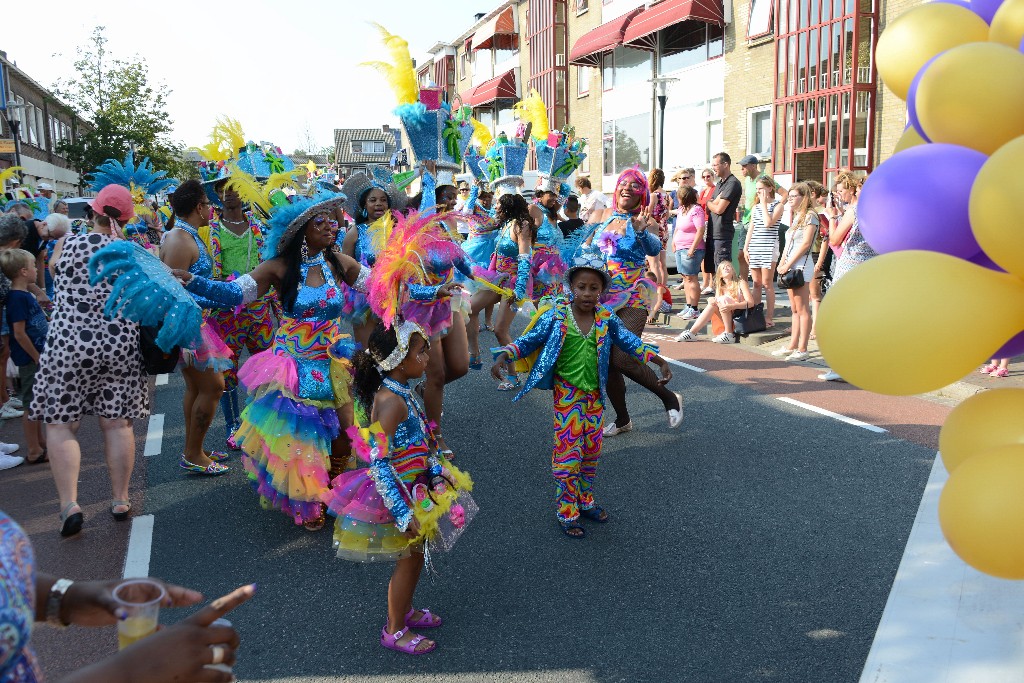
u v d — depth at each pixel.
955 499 2.11
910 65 2.48
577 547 4.45
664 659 3.34
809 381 8.02
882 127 18.48
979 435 2.32
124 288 4.05
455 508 3.49
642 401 7.46
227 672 1.42
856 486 5.13
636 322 6.24
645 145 26.67
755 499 5.00
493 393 7.97
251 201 5.31
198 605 3.96
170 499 5.40
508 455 6.09
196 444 5.80
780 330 10.54
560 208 10.11
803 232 8.78
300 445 4.66
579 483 4.72
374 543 3.37
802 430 6.34
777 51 20.36
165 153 43.72
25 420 6.26
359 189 6.75
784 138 20.55
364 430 3.34
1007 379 7.49
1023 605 2.72
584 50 27.45
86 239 4.79
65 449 4.81
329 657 3.46
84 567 4.42
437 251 5.55
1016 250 1.84
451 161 7.83
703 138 23.61
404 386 3.39
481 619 3.73
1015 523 1.98
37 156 44.19
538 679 3.24
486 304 7.87
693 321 11.57
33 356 6.20
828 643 3.39
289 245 4.65
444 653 3.46
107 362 4.83
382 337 3.35
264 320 6.24
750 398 7.39
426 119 7.58
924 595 2.84
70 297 4.75
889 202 2.18
